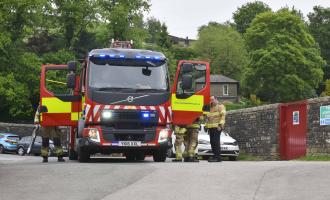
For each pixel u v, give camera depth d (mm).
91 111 28219
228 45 194625
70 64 30328
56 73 103750
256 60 147750
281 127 46562
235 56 194125
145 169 22141
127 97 28391
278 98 149125
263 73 144875
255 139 51031
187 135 32031
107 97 28266
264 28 152625
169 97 29062
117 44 34188
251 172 20656
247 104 153250
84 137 28375
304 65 146750
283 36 147000
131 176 20219
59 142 34188
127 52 29109
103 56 28750
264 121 49344
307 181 18094
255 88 148375
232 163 27188
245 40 156000
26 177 20125
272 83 145500
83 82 29734
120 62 28859
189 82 30047
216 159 30375
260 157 49844
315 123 41625
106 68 28688
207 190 17109
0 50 101562
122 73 28734
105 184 18531
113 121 28250
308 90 146750
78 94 31609
